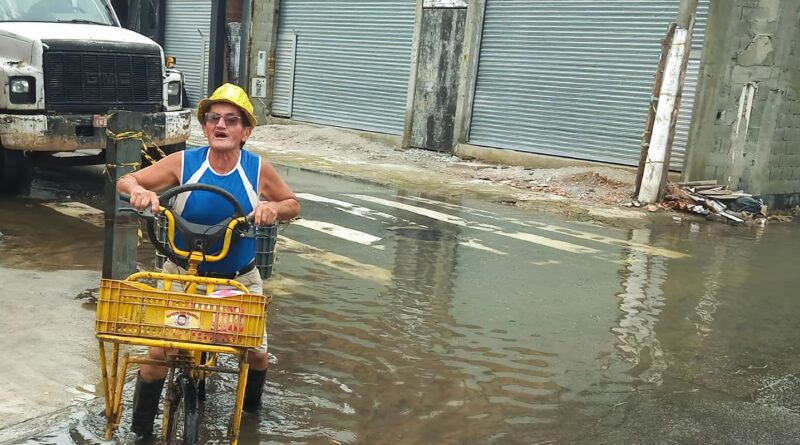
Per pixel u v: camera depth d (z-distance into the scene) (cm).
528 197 1259
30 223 830
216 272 386
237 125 372
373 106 1866
